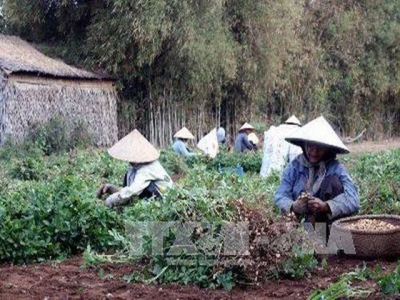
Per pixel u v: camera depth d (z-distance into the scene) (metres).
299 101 32.16
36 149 20.08
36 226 6.87
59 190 7.33
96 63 25.05
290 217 5.87
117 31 24.31
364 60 34.88
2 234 6.62
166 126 26.53
